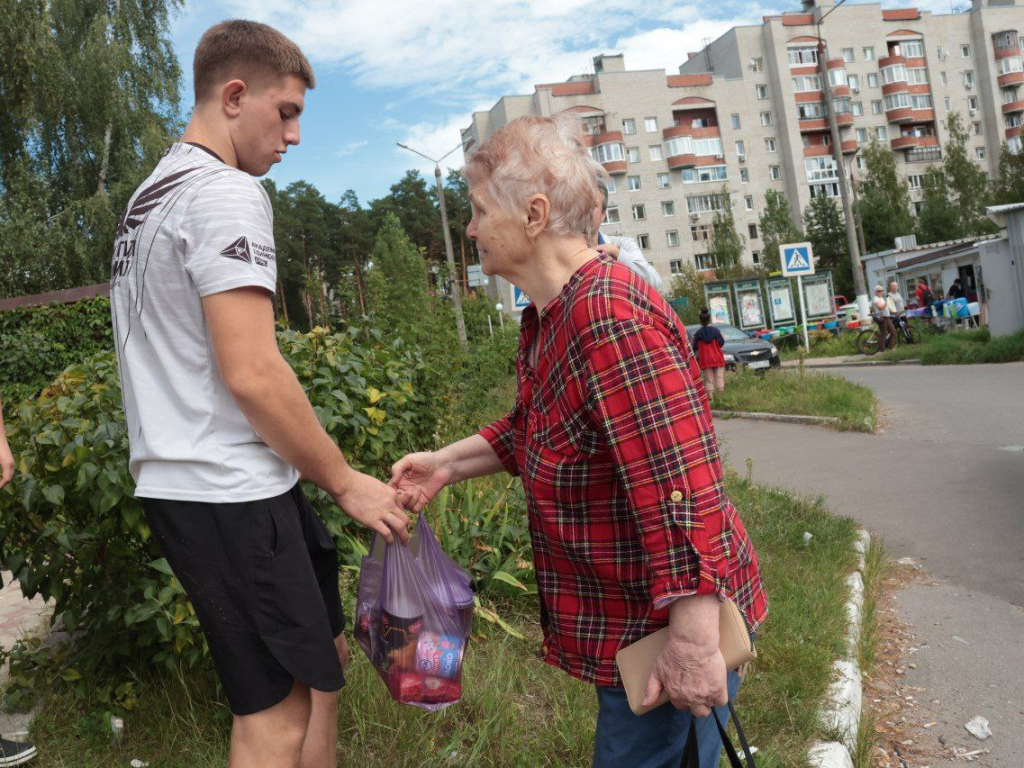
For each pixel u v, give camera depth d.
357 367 4.05
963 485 7.38
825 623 4.10
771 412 12.90
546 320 1.81
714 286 30.86
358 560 3.88
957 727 3.44
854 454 9.28
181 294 1.91
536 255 1.85
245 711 1.97
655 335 1.66
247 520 1.93
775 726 3.15
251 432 1.98
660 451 1.62
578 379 1.70
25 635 3.63
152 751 2.98
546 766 2.88
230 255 1.86
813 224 57.94
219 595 1.93
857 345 25.86
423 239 90.12
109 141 29.55
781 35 81.25
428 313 11.69
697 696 1.61
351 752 2.89
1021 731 3.35
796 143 81.00
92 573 3.20
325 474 2.04
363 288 15.10
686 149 79.00
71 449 2.93
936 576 5.31
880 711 3.62
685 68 91.31
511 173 1.82
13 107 25.27
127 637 3.30
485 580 4.36
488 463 2.33
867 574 5.16
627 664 1.72
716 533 1.62
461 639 2.33
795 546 5.57
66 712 3.14
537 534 1.88
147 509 2.00
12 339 13.88
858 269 27.70
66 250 26.59
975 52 86.00
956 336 21.78
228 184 1.93
